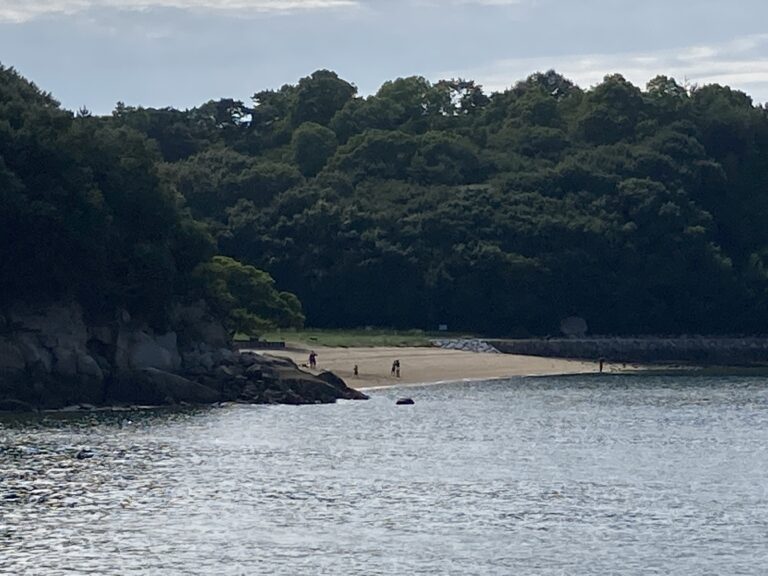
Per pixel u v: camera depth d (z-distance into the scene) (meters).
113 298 108.88
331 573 50.16
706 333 199.00
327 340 161.50
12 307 104.88
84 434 84.88
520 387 132.50
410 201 197.75
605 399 120.56
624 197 199.25
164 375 105.38
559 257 190.88
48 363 102.44
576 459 78.88
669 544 55.53
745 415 107.00
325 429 90.75
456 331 187.75
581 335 190.75
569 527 58.44
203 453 77.62
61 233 105.50
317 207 190.50
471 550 53.97
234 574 49.84
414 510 61.50
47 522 57.53
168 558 51.97
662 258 195.25
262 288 150.38
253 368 111.00
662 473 73.75
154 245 111.75
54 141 109.62
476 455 79.75
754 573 51.09
